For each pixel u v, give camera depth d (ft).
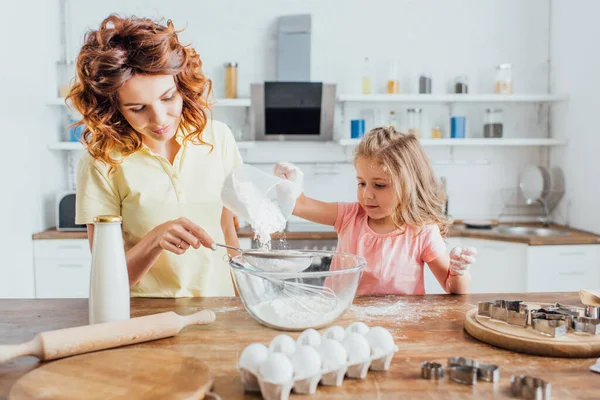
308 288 3.72
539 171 11.72
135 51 3.89
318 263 4.30
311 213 5.88
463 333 3.68
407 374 2.99
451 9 12.10
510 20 12.17
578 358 3.22
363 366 2.90
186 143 4.88
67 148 11.03
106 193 4.84
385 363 3.02
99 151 4.54
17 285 9.39
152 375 2.81
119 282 3.58
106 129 4.37
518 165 12.46
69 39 11.78
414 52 12.10
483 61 12.19
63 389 2.65
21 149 9.66
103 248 3.57
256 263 4.12
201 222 5.06
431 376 2.92
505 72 11.52
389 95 11.21
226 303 4.47
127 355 3.09
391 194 5.22
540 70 12.29
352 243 5.64
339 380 2.83
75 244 10.30
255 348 2.83
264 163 12.20
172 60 4.02
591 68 10.50
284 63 11.48
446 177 12.37
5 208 8.86
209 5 11.88
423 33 12.09
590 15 10.48
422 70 11.95
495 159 12.41
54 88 11.51
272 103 11.18
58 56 11.74
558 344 3.22
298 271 4.20
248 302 3.76
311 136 11.72
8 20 9.06
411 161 5.31
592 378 2.92
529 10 12.16
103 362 2.99
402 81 12.13
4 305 4.45
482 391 2.76
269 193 5.74
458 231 10.69
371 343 3.01
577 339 3.30
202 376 2.79
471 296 4.71
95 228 3.61
